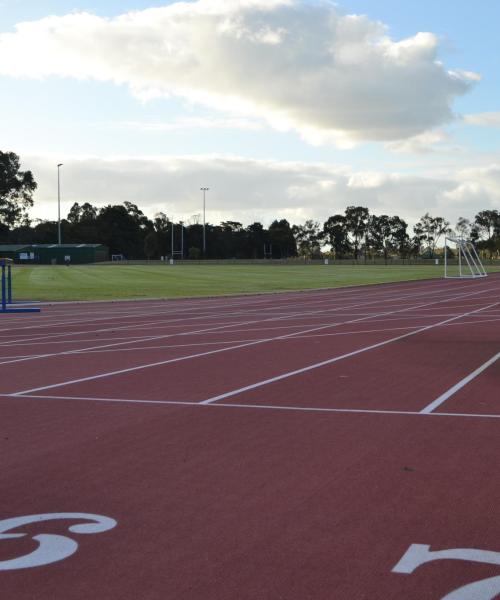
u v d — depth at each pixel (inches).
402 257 7268.7
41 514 222.1
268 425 339.0
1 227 5556.1
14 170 5551.2
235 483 251.8
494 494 238.2
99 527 211.2
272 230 6904.5
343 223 7475.4
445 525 210.5
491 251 7377.0
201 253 6358.3
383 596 166.4
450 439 311.9
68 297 1423.5
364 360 566.3
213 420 350.0
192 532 206.8
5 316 1042.1
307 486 247.9
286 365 539.5
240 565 184.1
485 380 468.4
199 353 616.1
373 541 199.0
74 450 296.2
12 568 183.2
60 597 167.3
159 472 264.8
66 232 6476.4
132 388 442.0
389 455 286.5
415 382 460.8
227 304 1280.8
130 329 842.2
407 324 891.4
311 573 178.9
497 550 192.1
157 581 175.2
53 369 524.7
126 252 6702.8
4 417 359.3
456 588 170.1
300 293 1642.5
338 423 343.0
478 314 1050.7
